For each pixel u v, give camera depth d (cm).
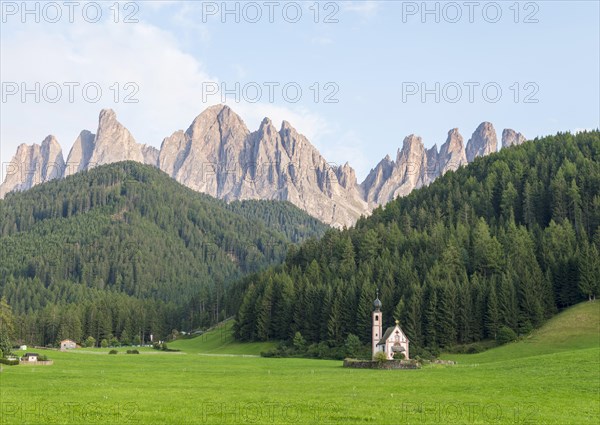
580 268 15812
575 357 9406
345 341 15575
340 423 4791
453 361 13225
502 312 15138
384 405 5581
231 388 7050
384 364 11125
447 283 15888
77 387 7031
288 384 7525
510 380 7519
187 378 8488
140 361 13162
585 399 6088
